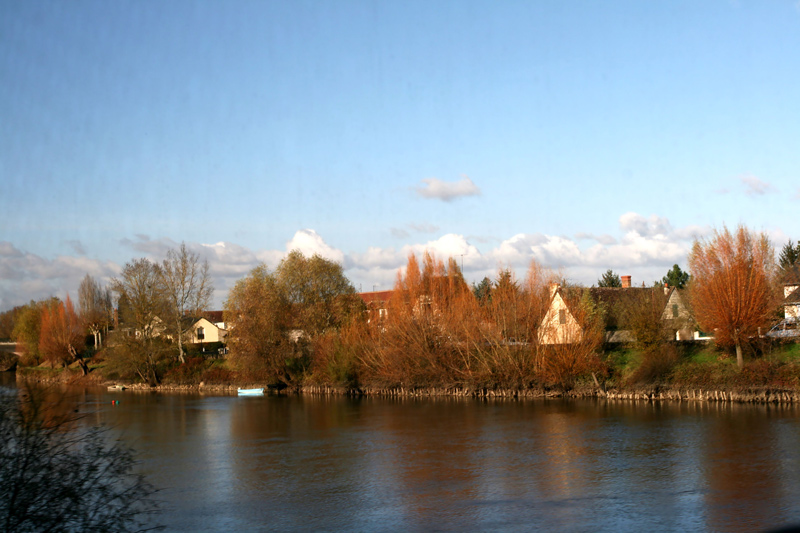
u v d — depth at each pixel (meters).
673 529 20.16
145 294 83.31
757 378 47.22
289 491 26.09
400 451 33.84
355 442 37.00
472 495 24.73
